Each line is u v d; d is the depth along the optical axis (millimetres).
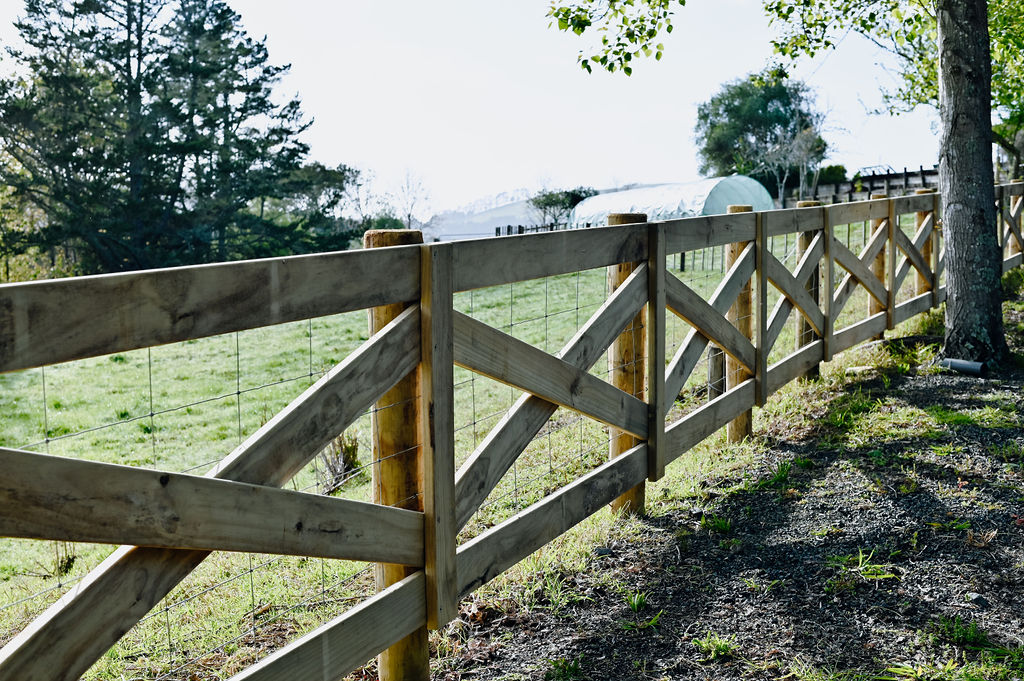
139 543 1783
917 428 5090
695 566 3596
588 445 5887
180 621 3381
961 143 6496
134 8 34438
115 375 11438
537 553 3730
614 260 3646
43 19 33406
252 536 2031
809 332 6520
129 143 33531
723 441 5355
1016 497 4016
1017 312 8477
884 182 31062
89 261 33250
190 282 1871
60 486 1627
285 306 2100
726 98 59875
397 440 2637
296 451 2143
